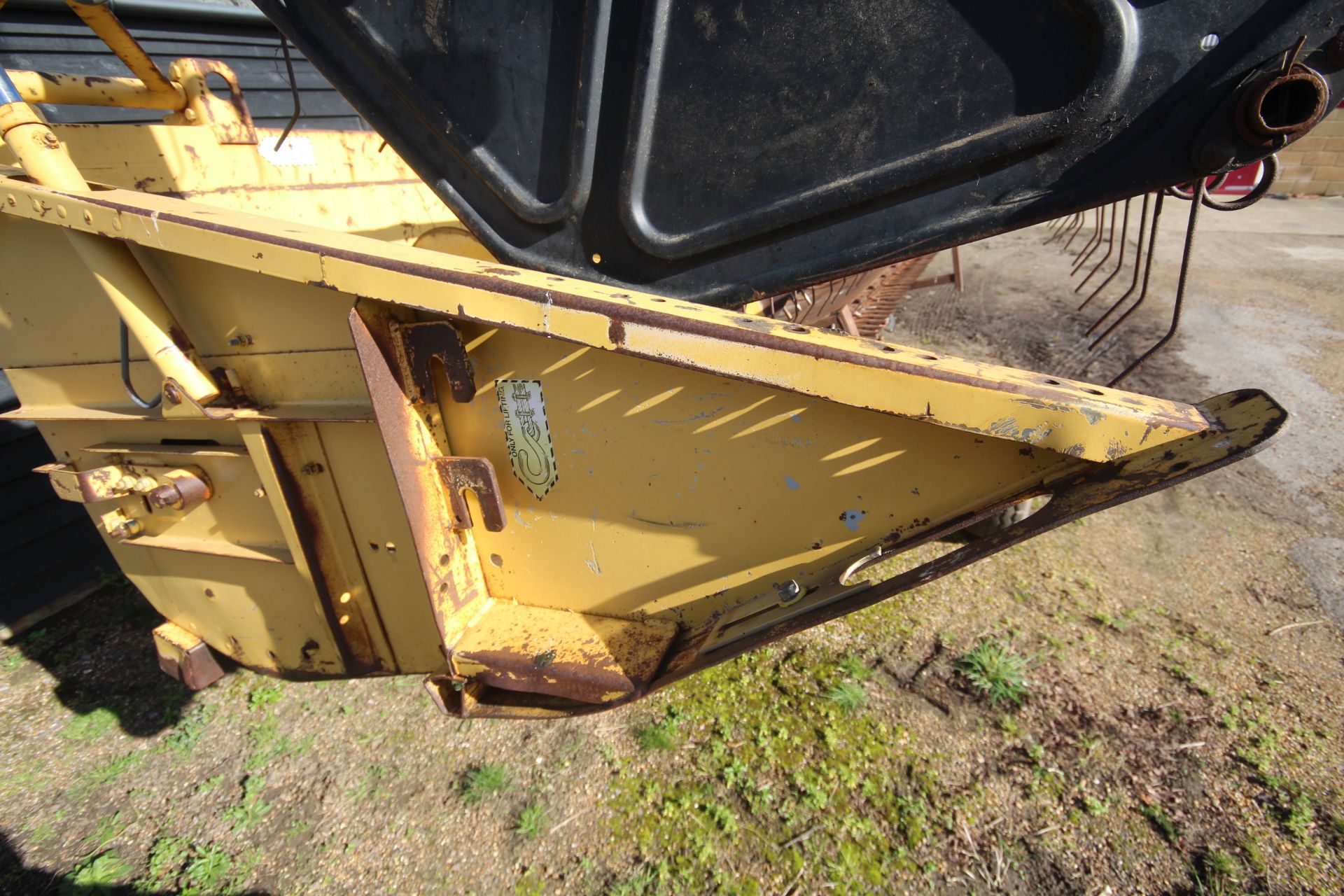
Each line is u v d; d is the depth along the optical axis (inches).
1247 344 202.2
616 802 82.1
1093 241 110.8
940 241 50.8
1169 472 37.0
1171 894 69.6
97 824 84.0
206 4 152.1
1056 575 117.3
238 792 87.1
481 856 77.3
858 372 42.8
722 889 72.4
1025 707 91.0
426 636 71.2
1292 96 39.6
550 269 64.4
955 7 44.8
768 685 96.6
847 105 49.5
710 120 53.7
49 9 129.1
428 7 58.1
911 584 45.8
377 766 89.1
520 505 61.4
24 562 118.7
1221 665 97.0
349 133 115.5
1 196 59.3
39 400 76.2
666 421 53.3
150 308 60.7
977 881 71.9
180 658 88.7
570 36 54.6
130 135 82.8
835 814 79.0
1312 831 74.4
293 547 67.8
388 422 53.8
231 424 67.4
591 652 58.7
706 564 57.1
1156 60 41.5
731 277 58.3
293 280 51.1
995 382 41.2
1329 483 138.9
